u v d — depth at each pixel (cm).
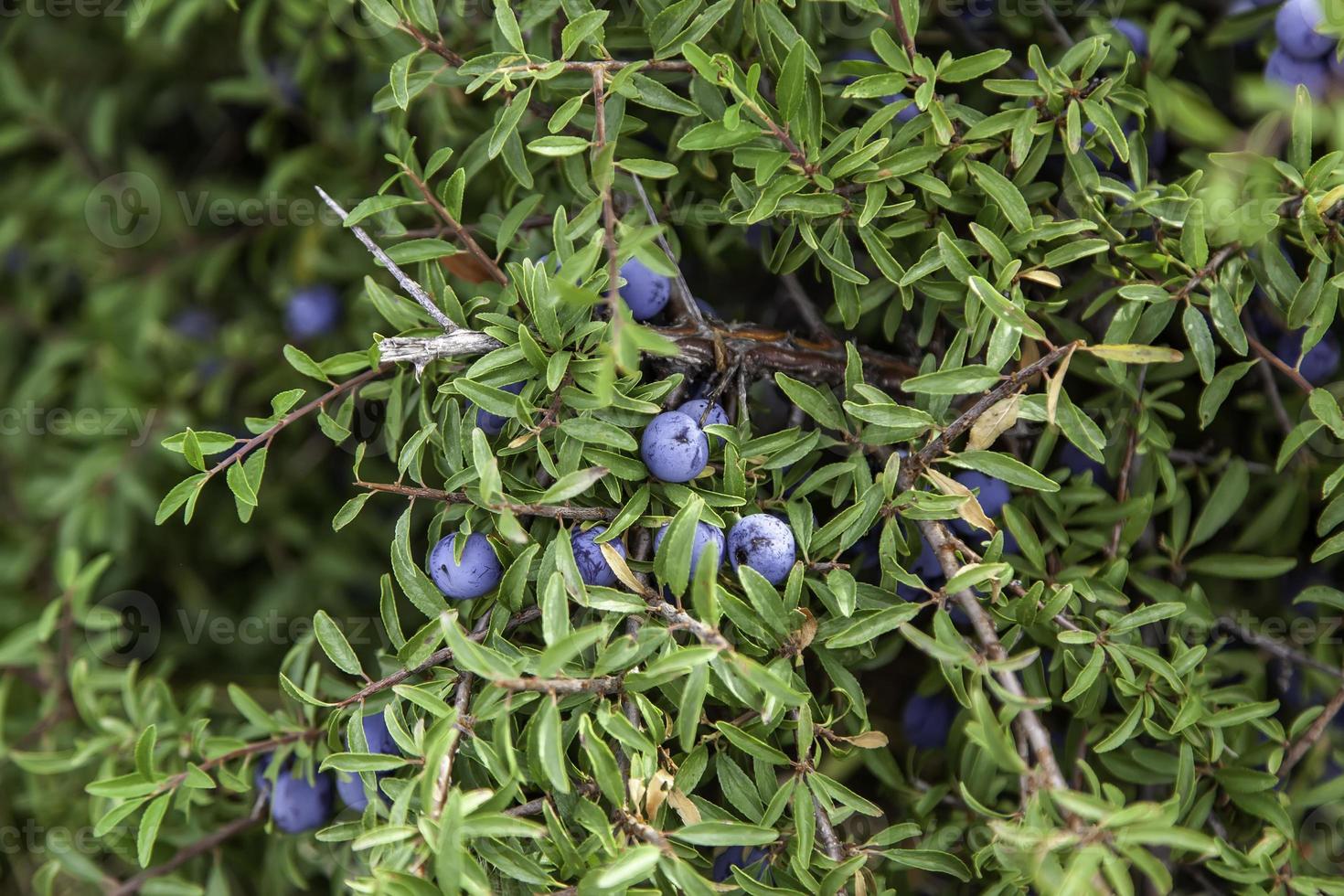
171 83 68
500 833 49
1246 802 53
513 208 55
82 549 67
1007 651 52
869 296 55
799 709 51
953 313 54
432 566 53
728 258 59
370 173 64
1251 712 53
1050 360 51
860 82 52
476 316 53
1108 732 54
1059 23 58
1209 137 54
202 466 52
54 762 58
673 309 55
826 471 53
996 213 53
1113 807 48
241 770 56
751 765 54
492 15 58
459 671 52
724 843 50
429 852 49
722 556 53
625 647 50
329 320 65
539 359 51
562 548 50
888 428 53
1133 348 50
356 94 64
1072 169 54
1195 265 52
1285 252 55
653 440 52
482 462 50
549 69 52
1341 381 56
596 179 51
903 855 52
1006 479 51
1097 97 53
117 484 65
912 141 54
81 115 69
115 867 60
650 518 52
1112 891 52
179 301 68
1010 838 48
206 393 66
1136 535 54
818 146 53
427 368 54
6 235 67
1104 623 53
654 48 53
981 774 54
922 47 58
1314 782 56
